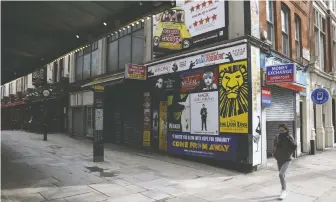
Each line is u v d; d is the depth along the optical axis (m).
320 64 16.67
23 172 8.62
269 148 11.13
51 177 8.04
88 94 18.55
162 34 12.24
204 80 10.32
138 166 9.80
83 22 6.82
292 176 8.59
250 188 7.17
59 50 9.88
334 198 6.41
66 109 22.83
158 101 12.93
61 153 12.55
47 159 10.94
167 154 11.95
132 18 6.33
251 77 9.02
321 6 17.08
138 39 14.80
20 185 7.18
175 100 11.53
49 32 7.79
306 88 13.87
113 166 9.76
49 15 6.36
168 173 8.77
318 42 16.58
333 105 18.92
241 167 9.16
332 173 9.03
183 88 11.16
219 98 9.79
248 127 8.95
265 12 10.52
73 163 10.20
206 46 10.21
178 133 11.32
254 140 9.04
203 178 8.20
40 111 24.66
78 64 21.16
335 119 18.88
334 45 19.20
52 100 23.20
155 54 12.52
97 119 10.66
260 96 9.48
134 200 6.12
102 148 10.71
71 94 21.05
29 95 25.98
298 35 14.10
